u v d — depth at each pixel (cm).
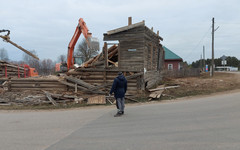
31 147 371
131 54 1110
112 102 949
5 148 370
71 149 353
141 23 1078
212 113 596
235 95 975
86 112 714
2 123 576
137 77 1087
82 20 1362
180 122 509
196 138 386
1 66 1648
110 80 1125
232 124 474
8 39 1473
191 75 2573
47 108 855
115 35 1131
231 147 337
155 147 348
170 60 3431
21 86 1185
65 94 1065
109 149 346
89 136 425
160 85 1378
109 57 1320
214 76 2403
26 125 543
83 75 1157
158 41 1556
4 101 964
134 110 708
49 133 459
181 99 956
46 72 5112
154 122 521
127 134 429
